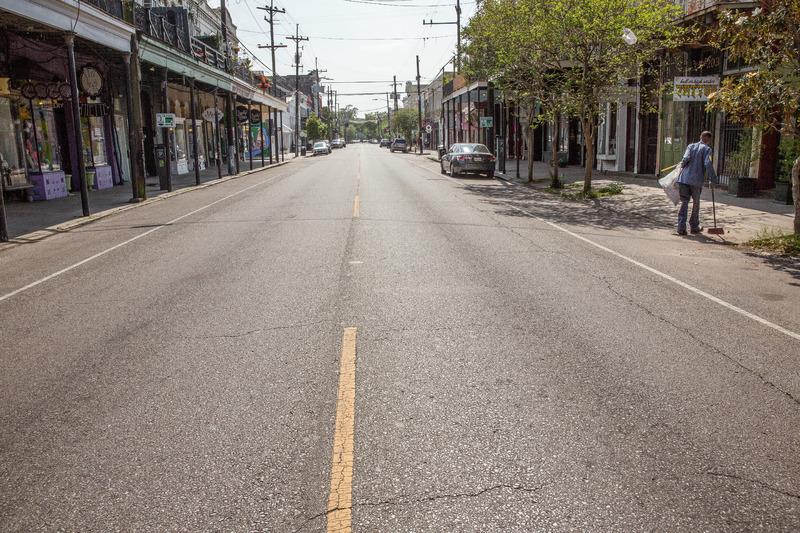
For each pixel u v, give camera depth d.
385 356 4.88
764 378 4.43
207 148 37.38
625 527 2.80
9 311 6.52
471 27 21.42
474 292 6.79
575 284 7.16
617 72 16.20
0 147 16.41
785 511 2.91
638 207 14.59
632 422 3.77
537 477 3.19
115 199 18.23
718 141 17.69
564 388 4.26
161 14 22.81
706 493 3.05
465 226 11.73
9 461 3.46
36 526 2.88
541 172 27.14
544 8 16.33
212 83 26.91
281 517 2.90
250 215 13.70
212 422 3.84
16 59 17.00
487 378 4.43
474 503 2.98
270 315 6.03
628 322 5.73
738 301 6.45
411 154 61.84
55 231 12.27
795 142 13.57
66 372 4.73
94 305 6.62
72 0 13.70
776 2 9.42
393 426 3.74
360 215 13.20
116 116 24.02
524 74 20.17
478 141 48.41
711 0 15.69
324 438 3.61
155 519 2.90
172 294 6.96
